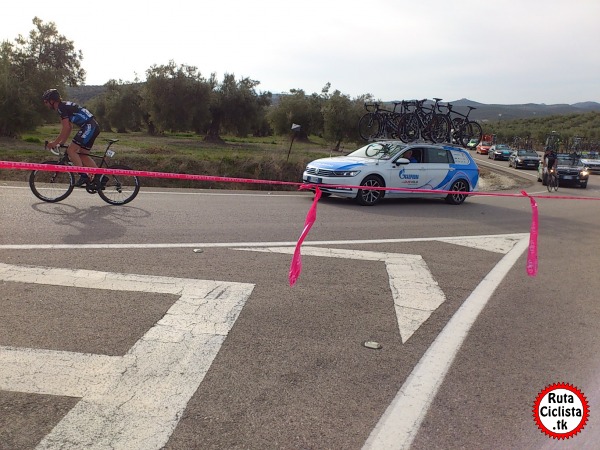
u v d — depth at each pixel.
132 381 2.92
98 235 6.36
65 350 3.24
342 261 5.98
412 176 11.91
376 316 4.26
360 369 3.29
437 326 4.14
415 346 3.72
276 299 4.48
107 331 3.56
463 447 2.54
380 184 11.51
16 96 27.50
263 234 7.22
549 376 3.37
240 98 44.97
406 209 11.25
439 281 5.44
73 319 3.72
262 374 3.13
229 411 2.70
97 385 2.86
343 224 8.59
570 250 7.63
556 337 4.07
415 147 12.24
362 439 2.54
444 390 3.10
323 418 2.71
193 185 16.19
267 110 51.81
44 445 2.32
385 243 7.24
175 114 42.44
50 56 31.05
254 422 2.62
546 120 109.50
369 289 4.97
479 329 4.14
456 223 9.59
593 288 5.57
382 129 13.95
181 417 2.61
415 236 7.94
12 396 2.70
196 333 3.63
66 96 32.84
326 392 2.97
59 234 6.25
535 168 36.38
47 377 2.90
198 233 6.96
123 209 8.31
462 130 13.71
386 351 3.59
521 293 5.21
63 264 5.02
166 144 35.22
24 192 9.08
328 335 3.79
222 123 46.34
